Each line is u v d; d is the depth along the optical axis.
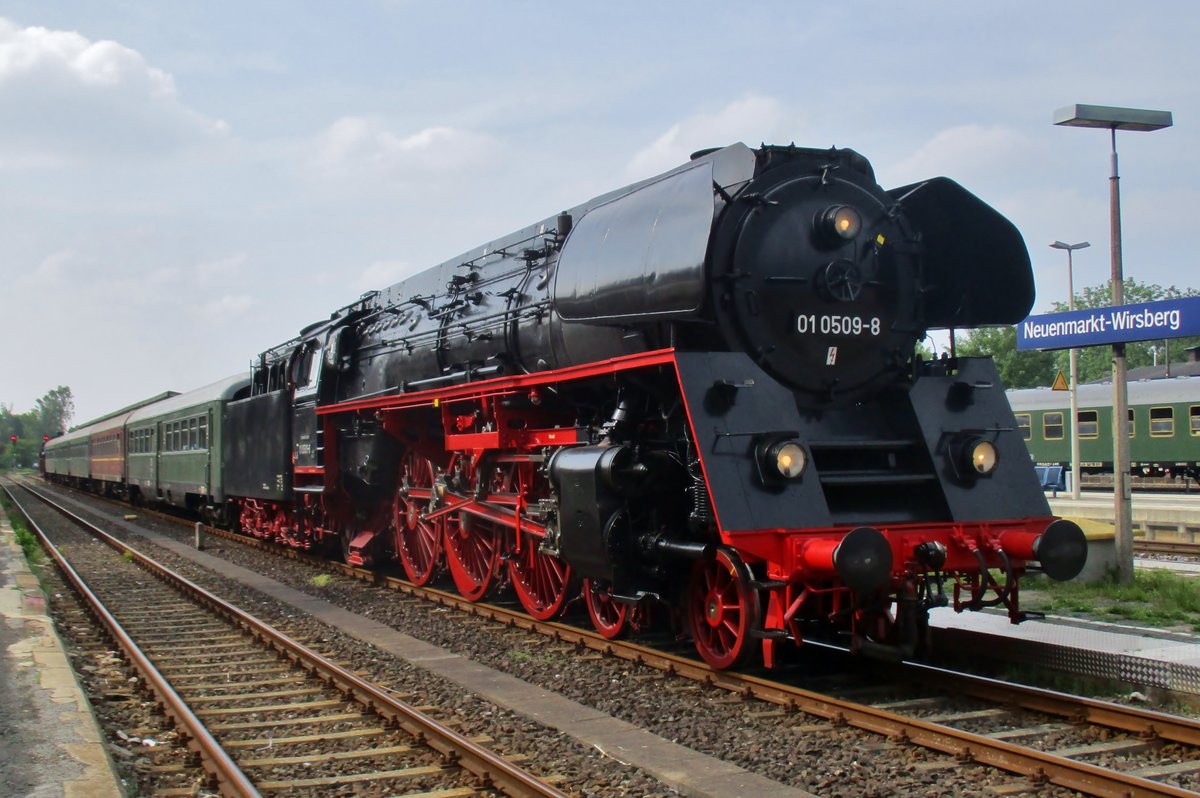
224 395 21.72
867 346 8.26
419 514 13.33
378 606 12.01
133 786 5.49
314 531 16.80
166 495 28.62
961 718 6.54
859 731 6.30
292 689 7.93
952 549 7.54
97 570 16.75
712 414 7.25
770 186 8.06
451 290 12.91
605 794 5.28
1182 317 11.17
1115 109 12.09
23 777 5.20
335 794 5.37
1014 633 9.01
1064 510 20.89
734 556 7.38
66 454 57.41
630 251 8.04
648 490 8.15
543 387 9.69
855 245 8.24
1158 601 11.02
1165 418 31.97
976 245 8.98
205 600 12.34
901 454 8.25
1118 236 12.33
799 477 7.32
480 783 5.43
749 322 7.73
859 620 7.32
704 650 7.86
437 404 11.89
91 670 8.72
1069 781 5.19
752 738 6.21
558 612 10.09
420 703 7.25
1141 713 6.02
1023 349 13.05
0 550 18.22
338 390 15.87
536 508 9.76
